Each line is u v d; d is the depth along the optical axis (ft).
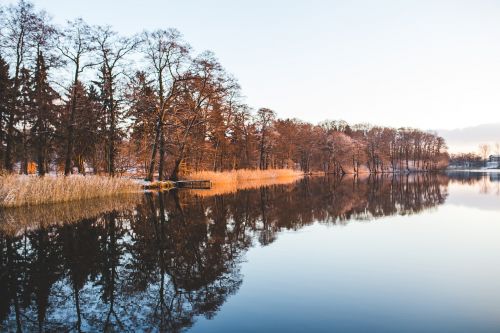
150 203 61.62
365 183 141.38
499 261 27.17
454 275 23.72
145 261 27.32
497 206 62.85
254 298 19.80
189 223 43.37
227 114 140.26
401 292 20.58
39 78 77.61
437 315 17.42
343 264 26.37
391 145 341.00
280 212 53.31
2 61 83.82
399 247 31.78
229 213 51.60
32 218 45.01
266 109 195.21
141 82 93.45
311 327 16.21
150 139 113.29
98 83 101.35
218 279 23.21
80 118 87.66
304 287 21.50
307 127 271.69
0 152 94.48
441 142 363.15
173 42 92.02
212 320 17.10
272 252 29.99
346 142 269.23
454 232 38.52
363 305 18.70
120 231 38.29
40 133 92.53
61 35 73.10
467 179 182.60
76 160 112.78
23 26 68.95
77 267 25.90
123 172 115.75
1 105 73.36
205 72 100.27
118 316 17.80
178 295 20.52
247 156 186.80
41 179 57.00
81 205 56.85
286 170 199.41
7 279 23.31
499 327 16.12
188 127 102.78
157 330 16.20
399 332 15.69
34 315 18.07
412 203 67.36
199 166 146.72
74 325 16.90
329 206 61.21
